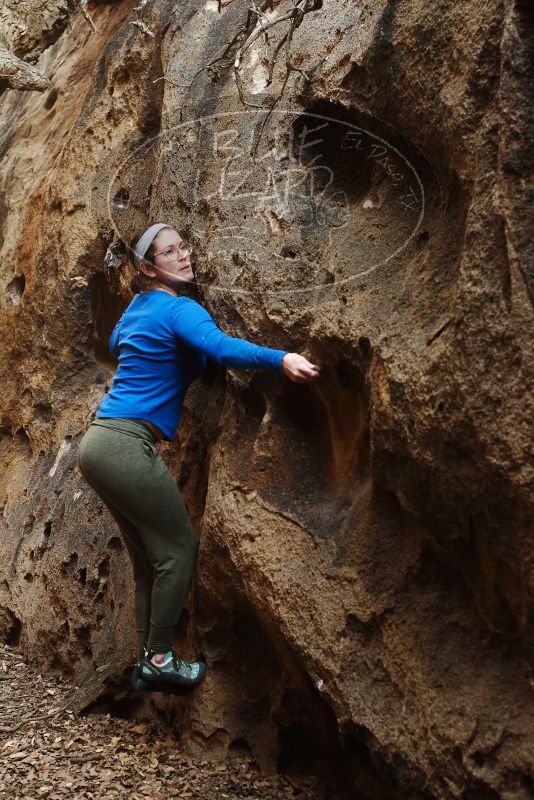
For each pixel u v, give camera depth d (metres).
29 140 6.05
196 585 3.38
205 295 3.38
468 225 2.42
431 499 2.56
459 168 2.59
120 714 3.85
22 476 5.12
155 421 3.18
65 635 4.32
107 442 3.13
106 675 3.84
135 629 3.87
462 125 2.55
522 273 2.25
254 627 3.30
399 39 2.83
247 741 3.32
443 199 2.82
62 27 5.62
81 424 4.76
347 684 2.81
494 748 2.43
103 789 3.13
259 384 3.20
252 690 3.34
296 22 3.21
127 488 3.12
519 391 2.25
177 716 3.56
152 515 3.17
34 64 5.77
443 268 2.69
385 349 2.68
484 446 2.33
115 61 4.82
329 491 3.08
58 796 3.09
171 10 4.50
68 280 4.79
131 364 3.20
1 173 6.04
